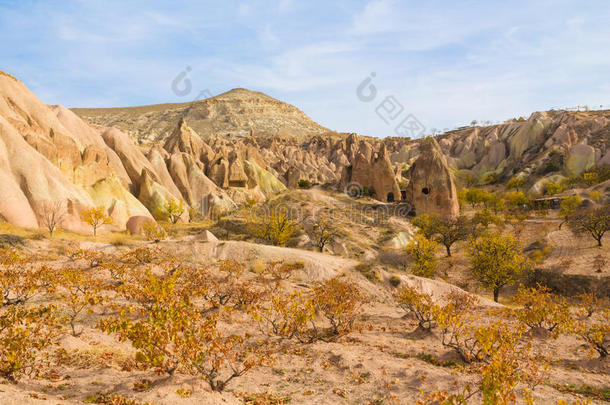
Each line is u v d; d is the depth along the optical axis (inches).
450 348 536.1
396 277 1245.1
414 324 758.5
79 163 2289.6
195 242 1364.4
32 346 347.6
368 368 410.0
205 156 4065.0
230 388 341.7
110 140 2979.8
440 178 2918.3
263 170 4343.0
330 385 367.9
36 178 1827.0
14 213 1657.2
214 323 345.7
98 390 303.4
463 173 6328.7
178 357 324.5
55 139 2218.3
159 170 3144.7
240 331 585.9
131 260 1082.7
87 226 1894.7
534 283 1749.5
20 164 1833.2
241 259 1294.3
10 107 2208.4
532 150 5841.5
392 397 330.3
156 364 301.6
